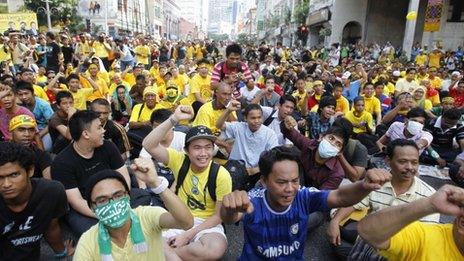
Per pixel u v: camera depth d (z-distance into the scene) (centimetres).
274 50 2555
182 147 405
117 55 1590
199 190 310
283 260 239
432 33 2095
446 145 598
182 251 280
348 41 3058
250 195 241
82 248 196
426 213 147
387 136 530
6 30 1970
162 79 1082
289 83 1006
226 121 479
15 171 228
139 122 562
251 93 745
